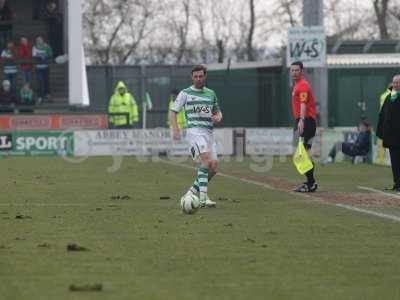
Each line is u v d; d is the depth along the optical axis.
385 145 43.09
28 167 60.59
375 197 39.62
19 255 23.28
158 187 44.22
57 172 55.47
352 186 45.56
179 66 98.19
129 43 147.62
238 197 39.25
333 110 90.94
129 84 98.06
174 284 19.67
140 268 21.55
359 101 91.19
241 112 94.94
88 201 37.25
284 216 32.06
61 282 19.78
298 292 18.95
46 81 84.69
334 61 91.19
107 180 48.84
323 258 23.12
